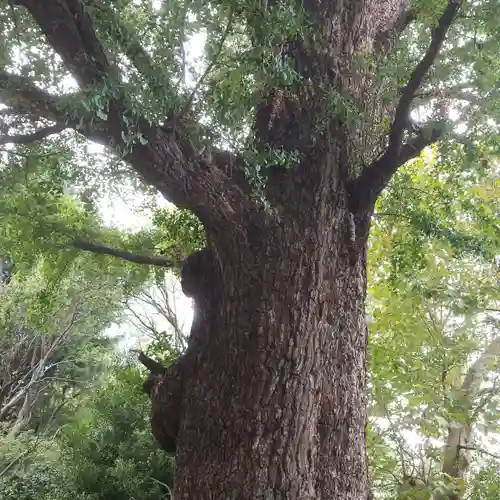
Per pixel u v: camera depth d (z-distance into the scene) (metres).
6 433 14.27
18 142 2.81
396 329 5.91
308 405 2.79
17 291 12.87
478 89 3.16
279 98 3.15
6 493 10.66
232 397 2.76
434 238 4.26
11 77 2.57
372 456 5.74
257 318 2.84
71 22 2.41
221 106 2.56
